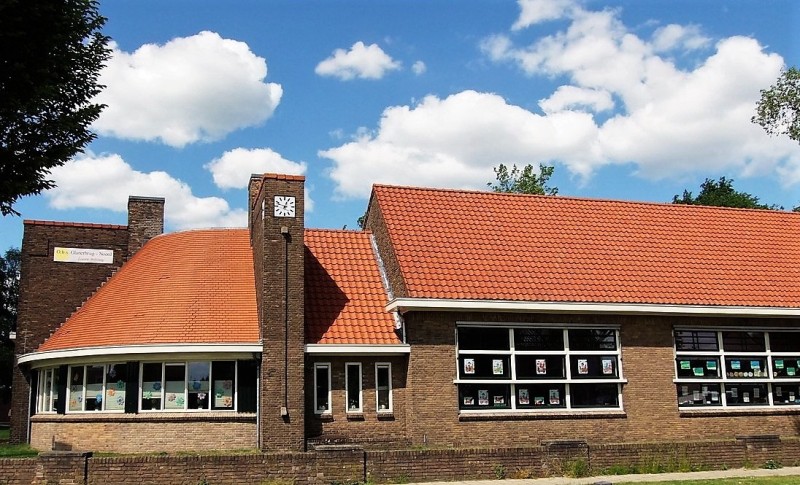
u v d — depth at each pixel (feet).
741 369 80.53
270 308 70.79
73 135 57.98
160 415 70.59
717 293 80.33
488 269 76.74
